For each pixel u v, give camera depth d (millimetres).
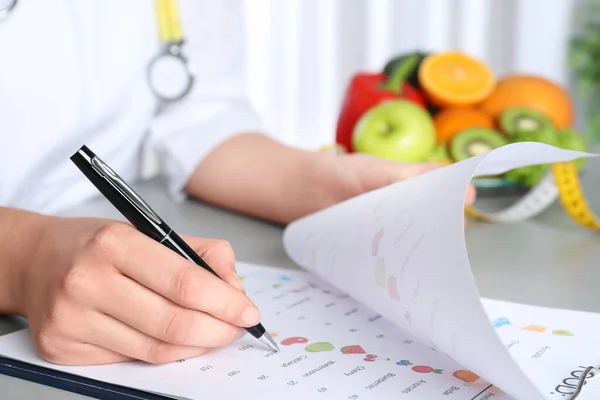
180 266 477
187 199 948
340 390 442
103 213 864
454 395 434
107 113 912
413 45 2447
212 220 855
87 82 872
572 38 2740
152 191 986
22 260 535
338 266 576
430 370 469
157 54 963
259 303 597
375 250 518
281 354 497
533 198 863
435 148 1001
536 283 647
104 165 495
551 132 971
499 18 2604
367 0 2344
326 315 570
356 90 1074
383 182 722
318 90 2342
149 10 943
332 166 774
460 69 1072
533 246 758
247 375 464
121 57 913
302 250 644
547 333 524
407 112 979
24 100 801
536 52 2729
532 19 2693
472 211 860
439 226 454
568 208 817
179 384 454
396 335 528
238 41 1054
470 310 404
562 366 469
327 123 2357
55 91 833
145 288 478
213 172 899
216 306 474
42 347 488
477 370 426
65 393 456
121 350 481
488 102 1061
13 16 790
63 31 836
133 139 966
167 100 965
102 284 478
